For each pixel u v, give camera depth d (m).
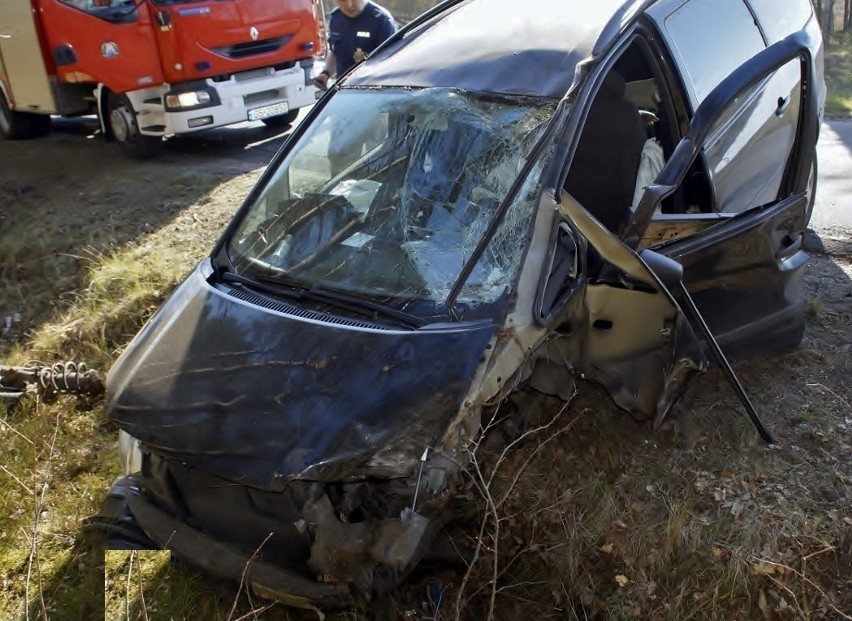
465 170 3.30
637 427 3.62
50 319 5.70
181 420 2.83
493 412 3.06
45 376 4.63
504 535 3.23
